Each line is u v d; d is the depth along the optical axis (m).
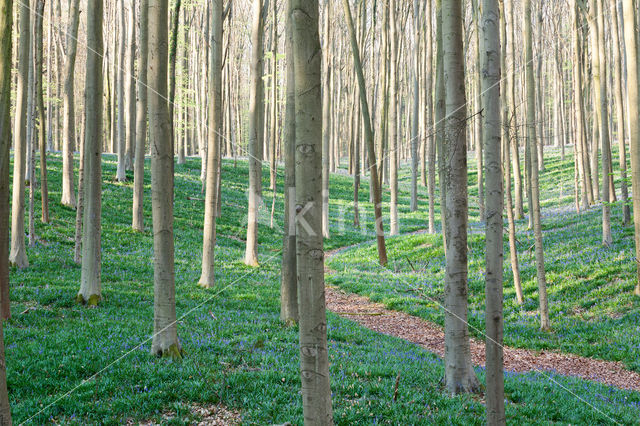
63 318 10.38
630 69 13.34
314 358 3.64
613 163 41.19
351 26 18.92
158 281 8.05
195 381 6.73
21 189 14.42
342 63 46.69
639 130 13.40
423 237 25.08
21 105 13.99
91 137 11.72
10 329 9.09
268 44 41.44
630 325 12.44
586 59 29.69
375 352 9.62
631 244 17.67
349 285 18.47
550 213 28.70
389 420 5.86
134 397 6.24
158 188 7.95
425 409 6.34
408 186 47.38
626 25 13.29
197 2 31.03
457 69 6.94
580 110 24.98
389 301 15.99
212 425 5.70
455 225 7.28
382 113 24.02
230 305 13.27
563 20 35.59
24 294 11.84
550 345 11.88
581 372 10.26
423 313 14.56
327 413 3.67
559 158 51.50
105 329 9.52
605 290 14.63
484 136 4.84
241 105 62.22
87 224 11.88
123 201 26.33
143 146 22.27
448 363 7.43
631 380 9.81
